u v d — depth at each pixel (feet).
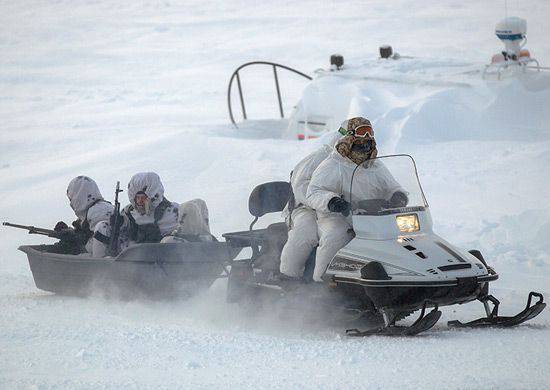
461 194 156.56
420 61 224.94
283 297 94.02
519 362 70.03
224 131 226.99
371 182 92.79
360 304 87.51
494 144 184.44
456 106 196.13
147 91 409.90
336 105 211.82
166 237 108.06
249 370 71.20
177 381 68.23
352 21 618.44
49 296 113.09
